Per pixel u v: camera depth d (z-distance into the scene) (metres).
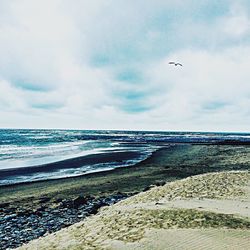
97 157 46.12
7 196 21.02
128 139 118.00
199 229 9.10
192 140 111.81
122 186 24.14
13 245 12.20
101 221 11.54
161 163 38.62
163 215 10.84
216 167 34.38
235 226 9.54
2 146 65.88
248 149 59.16
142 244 8.20
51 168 34.50
